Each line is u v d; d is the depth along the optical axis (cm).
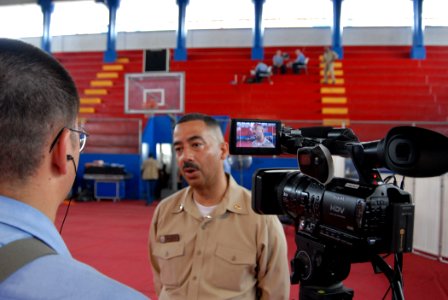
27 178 60
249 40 1717
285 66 1536
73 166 68
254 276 164
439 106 1327
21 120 59
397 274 103
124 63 1664
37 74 60
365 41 1648
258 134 131
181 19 1652
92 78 1634
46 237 58
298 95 1393
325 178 104
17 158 59
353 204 98
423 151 93
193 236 162
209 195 167
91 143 1303
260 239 160
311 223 119
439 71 1491
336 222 105
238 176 1085
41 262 53
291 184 129
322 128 124
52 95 61
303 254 122
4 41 63
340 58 1561
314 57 1638
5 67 59
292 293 405
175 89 1072
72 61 1750
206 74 1563
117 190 1165
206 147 164
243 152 129
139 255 546
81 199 1143
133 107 1083
